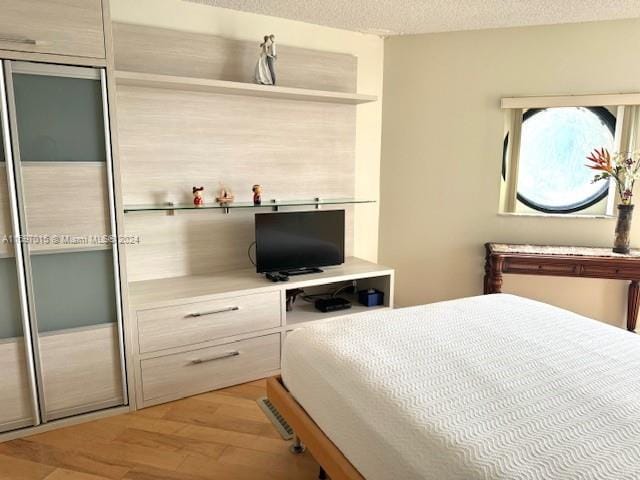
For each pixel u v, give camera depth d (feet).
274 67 9.91
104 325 7.87
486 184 12.09
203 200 10.05
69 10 6.85
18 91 6.78
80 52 7.01
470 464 3.89
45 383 7.54
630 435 4.17
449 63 11.87
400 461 4.33
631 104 10.98
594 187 12.17
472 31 11.60
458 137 12.09
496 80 11.67
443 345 6.18
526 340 6.36
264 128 10.58
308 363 6.15
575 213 12.35
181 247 10.02
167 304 8.38
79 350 7.73
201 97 9.73
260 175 10.70
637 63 10.96
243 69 10.13
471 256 12.48
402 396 4.88
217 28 9.81
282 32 10.61
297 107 10.94
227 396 8.89
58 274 7.46
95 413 8.00
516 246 11.68
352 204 12.32
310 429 5.82
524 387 5.07
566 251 11.05
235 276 10.13
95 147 7.43
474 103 11.87
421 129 12.32
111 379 8.08
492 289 11.09
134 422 7.95
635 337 6.51
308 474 6.64
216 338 8.98
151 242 9.68
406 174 12.61
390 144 12.60
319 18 10.59
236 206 9.86
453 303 8.08
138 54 9.04
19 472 6.66
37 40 6.69
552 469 3.75
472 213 12.30
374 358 5.75
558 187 12.36
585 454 3.91
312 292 11.92
